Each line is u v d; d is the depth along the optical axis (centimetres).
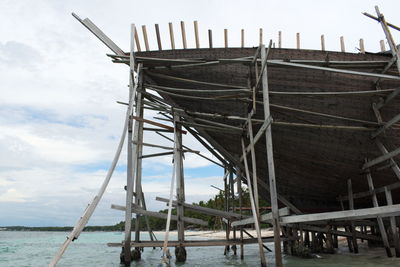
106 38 1003
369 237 1284
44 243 4244
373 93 888
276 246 725
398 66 826
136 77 988
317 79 969
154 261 1184
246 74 985
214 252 1705
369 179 1013
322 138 1016
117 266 1192
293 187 1195
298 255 1228
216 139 1159
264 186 1156
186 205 1075
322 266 982
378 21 867
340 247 1647
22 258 1945
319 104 976
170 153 1120
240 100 1023
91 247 3055
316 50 953
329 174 1113
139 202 1048
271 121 812
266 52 901
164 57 1006
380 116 949
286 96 961
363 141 1005
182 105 1105
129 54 1032
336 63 909
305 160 1086
